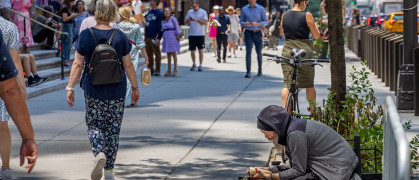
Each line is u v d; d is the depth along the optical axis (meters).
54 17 24.12
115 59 7.91
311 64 9.84
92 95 7.99
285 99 11.22
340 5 9.26
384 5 80.38
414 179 7.97
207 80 21.30
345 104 9.30
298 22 11.46
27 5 19.77
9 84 4.13
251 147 10.40
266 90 18.28
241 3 61.56
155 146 10.56
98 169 7.70
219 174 8.65
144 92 18.14
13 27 7.75
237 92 17.88
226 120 13.13
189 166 9.13
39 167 9.12
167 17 22.56
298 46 11.52
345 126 8.83
